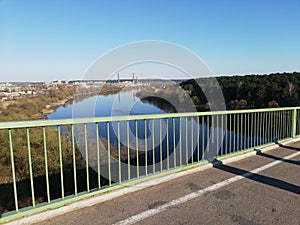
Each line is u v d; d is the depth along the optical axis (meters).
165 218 2.36
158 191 3.01
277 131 5.72
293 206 2.61
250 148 4.92
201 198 2.81
